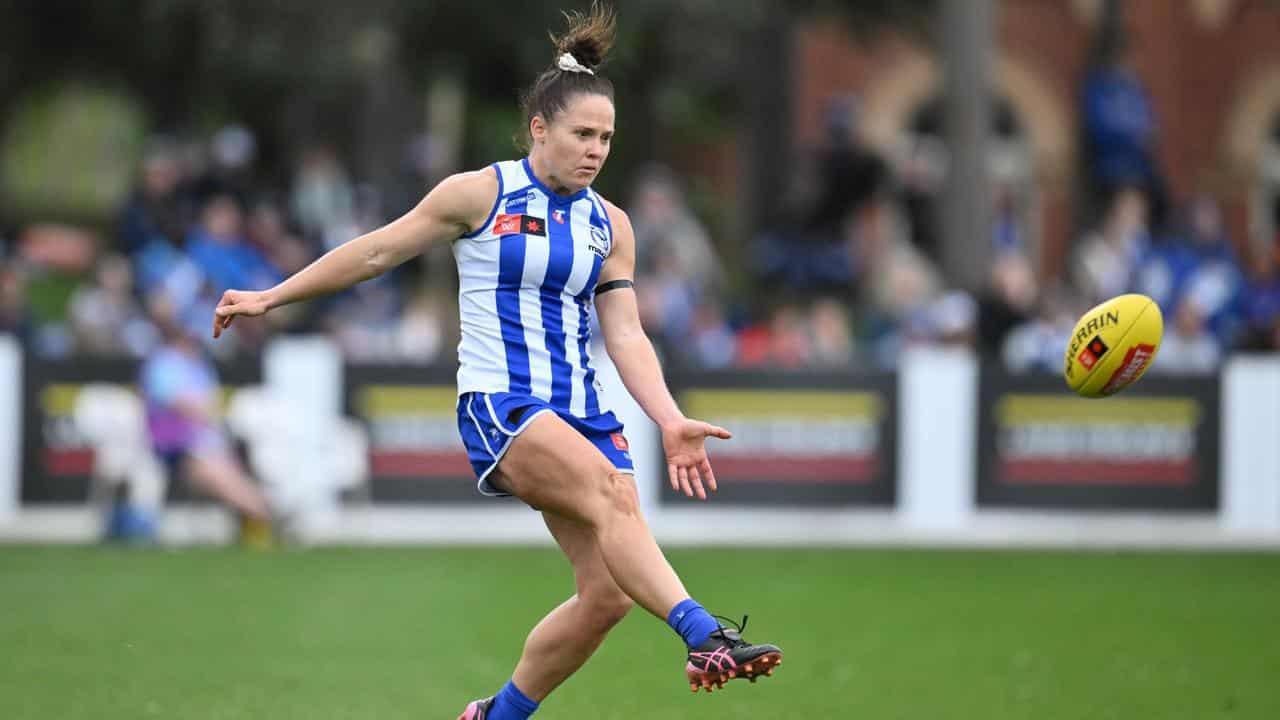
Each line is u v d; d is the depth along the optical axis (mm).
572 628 17984
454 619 30484
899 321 59844
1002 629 29875
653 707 22125
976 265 62281
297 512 43969
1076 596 34719
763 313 62062
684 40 69188
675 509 46875
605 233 17953
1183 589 36031
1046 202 85438
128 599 32500
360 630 29031
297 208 65500
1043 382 47812
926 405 47688
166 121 73188
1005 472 47875
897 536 47250
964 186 62406
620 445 17750
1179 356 54219
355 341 55312
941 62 63562
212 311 50812
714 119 85750
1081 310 56500
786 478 47281
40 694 22516
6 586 34250
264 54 65625
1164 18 86812
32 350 45719
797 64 81812
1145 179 73812
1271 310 59156
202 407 43375
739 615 31438
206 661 25531
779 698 22828
